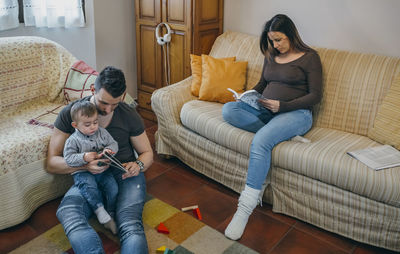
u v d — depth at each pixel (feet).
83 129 5.80
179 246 6.26
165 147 9.05
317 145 6.89
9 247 6.18
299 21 9.29
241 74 8.96
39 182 6.89
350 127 7.68
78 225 5.57
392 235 6.11
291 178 6.89
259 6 9.85
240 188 7.66
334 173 6.27
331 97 7.88
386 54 8.25
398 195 5.79
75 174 6.24
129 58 11.97
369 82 7.54
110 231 6.56
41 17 9.90
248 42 9.39
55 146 6.48
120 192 6.23
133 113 6.53
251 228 6.82
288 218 7.14
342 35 8.73
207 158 8.11
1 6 9.09
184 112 8.32
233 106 7.54
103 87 5.54
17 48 7.88
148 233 6.54
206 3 9.94
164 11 10.23
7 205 6.40
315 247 6.41
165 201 7.54
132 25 11.71
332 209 6.55
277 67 7.80
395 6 7.86
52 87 8.39
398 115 6.85
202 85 8.91
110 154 6.03
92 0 10.46
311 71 7.51
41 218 6.91
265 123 7.46
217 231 6.69
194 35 9.87
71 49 10.77
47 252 6.07
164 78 10.98
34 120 7.50
